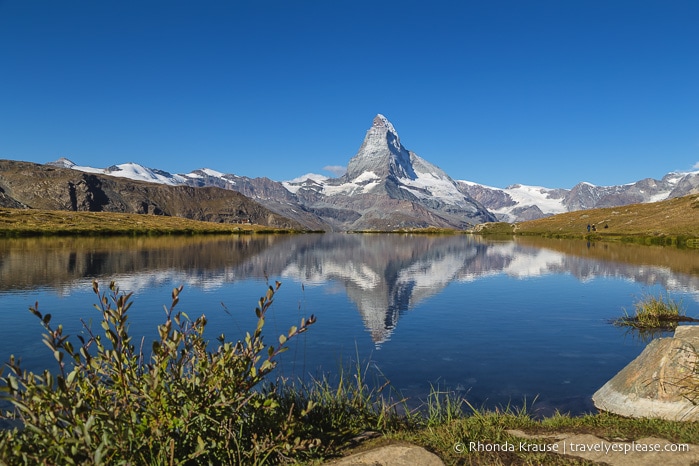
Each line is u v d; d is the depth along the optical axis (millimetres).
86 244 87125
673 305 24359
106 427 5656
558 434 7707
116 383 6027
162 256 62656
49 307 25875
